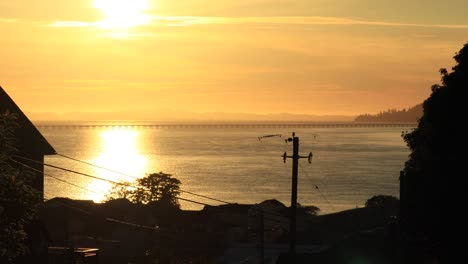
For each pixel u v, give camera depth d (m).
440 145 35.62
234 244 81.75
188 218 92.88
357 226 94.69
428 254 35.16
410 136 40.84
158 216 91.31
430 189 35.12
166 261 65.50
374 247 41.38
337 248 43.34
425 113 37.53
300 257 46.31
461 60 36.78
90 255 45.78
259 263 64.38
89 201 88.75
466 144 34.84
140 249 71.56
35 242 39.84
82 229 78.31
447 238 34.09
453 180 34.34
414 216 35.91
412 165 40.88
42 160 47.25
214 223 92.50
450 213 34.09
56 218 72.56
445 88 36.78
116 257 68.31
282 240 88.62
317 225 98.06
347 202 184.38
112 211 84.31
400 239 37.06
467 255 33.50
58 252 44.09
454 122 35.41
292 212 48.34
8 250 24.66
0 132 25.89
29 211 25.38
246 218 97.75
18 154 45.44
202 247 78.19
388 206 105.88
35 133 46.59
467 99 35.50
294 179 48.50
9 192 24.75
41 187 47.03
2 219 24.58
